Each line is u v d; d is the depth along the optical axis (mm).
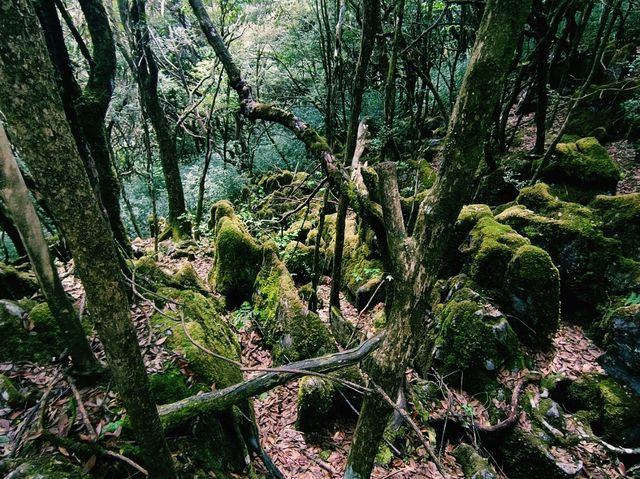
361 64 3633
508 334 4375
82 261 1425
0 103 1195
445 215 1848
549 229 5234
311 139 2893
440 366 4629
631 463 3625
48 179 1289
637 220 4992
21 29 1139
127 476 2291
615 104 7543
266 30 9930
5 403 2604
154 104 7988
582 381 4223
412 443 3889
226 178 11258
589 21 9039
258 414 4238
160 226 10258
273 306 5328
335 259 5062
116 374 1671
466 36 8781
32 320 3291
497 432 3934
